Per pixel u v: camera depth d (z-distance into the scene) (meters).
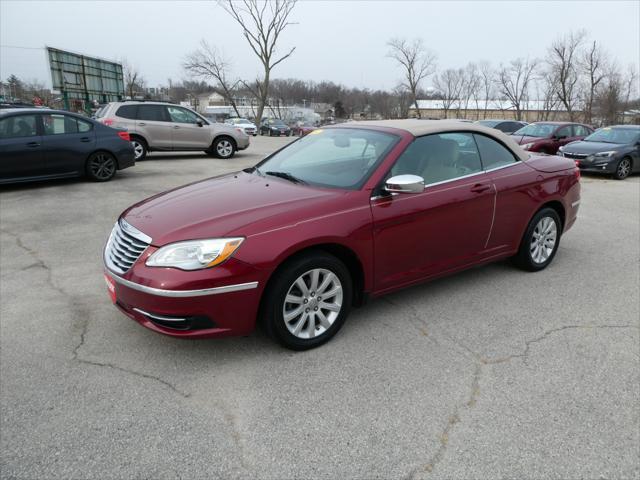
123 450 2.35
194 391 2.81
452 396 2.78
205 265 2.82
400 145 3.68
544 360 3.19
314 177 3.77
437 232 3.78
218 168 12.44
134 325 3.62
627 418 2.61
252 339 3.41
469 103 81.94
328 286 3.29
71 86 26.25
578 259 5.27
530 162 4.57
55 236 6.00
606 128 13.32
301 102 104.19
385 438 2.44
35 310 3.87
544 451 2.36
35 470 2.21
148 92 82.56
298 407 2.68
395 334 3.50
